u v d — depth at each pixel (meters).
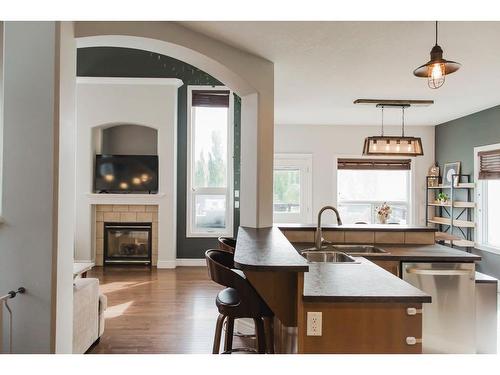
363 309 1.78
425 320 3.13
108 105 6.80
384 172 7.69
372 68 3.91
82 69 6.87
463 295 3.14
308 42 3.23
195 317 4.23
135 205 6.90
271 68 3.66
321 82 4.43
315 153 7.58
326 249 3.35
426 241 3.88
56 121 2.28
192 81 7.04
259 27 2.98
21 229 2.26
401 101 5.36
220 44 3.28
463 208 6.52
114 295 5.07
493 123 5.69
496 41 3.16
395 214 7.68
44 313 2.25
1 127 2.35
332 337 1.77
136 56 6.91
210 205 7.17
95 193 6.91
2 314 2.16
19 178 2.26
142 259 6.96
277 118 6.93
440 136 7.31
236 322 3.86
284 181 7.61
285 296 1.95
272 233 3.23
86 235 6.73
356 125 7.57
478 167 6.03
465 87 4.62
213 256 2.56
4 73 2.27
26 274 2.26
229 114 7.10
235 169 7.09
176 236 6.99
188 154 7.02
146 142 7.34
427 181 7.37
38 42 2.27
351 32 3.03
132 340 3.58
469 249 6.31
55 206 2.27
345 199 7.66
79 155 6.75
